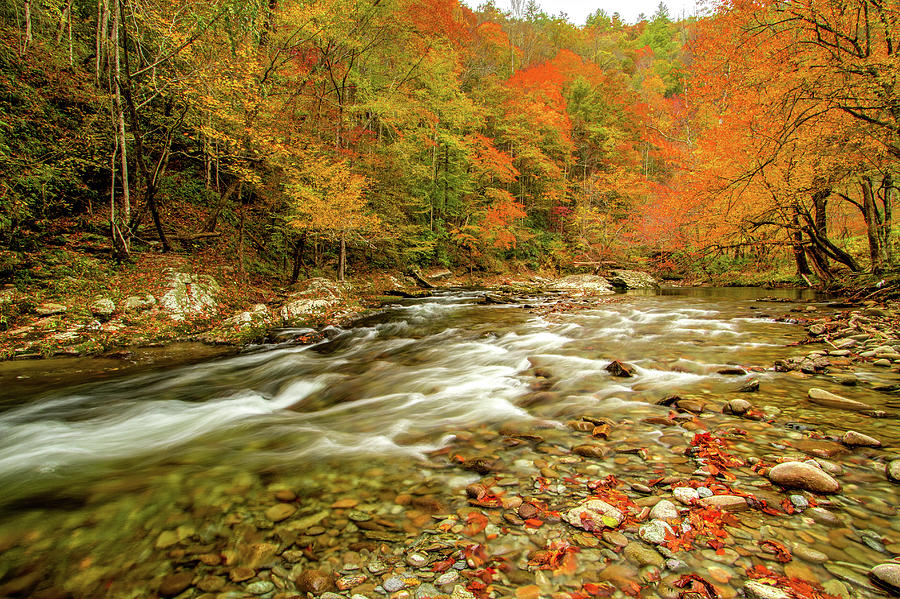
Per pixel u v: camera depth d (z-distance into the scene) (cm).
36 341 816
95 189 1365
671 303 1402
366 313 1391
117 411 515
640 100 4222
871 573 171
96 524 244
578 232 3441
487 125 3244
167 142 1370
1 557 215
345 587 186
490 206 2884
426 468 303
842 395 399
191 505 263
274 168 1500
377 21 2173
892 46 786
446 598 175
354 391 578
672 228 1678
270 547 218
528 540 211
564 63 4484
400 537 222
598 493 250
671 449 303
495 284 2630
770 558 186
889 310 805
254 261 1644
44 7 1338
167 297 1077
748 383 429
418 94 2403
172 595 187
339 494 271
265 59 1458
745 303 1281
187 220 1605
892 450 279
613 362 544
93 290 1006
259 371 720
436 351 802
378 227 1827
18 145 1094
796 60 851
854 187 1302
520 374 576
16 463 347
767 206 1180
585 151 3891
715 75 1098
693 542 199
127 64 1092
